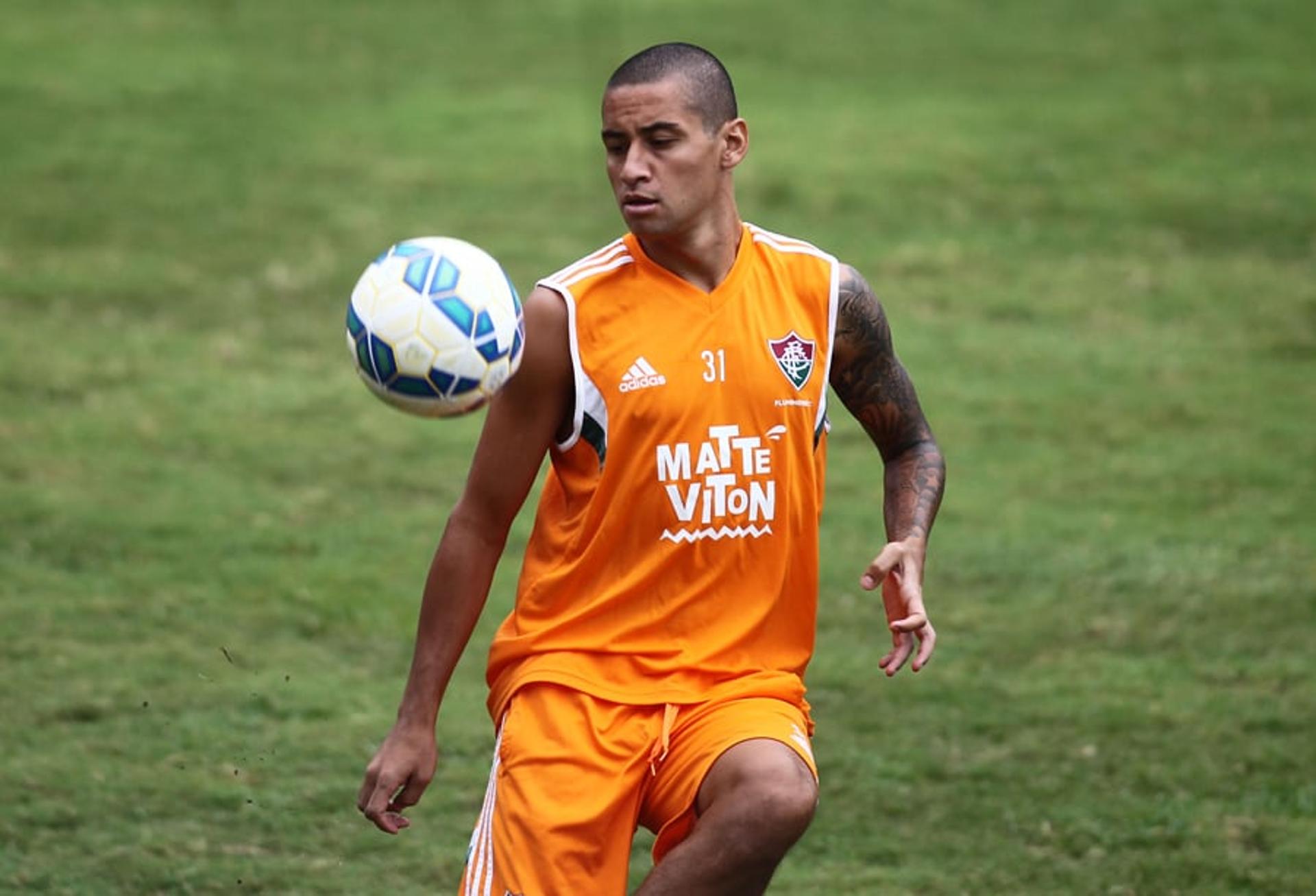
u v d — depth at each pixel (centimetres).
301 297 4388
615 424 1395
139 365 3869
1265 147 5644
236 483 3212
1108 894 1869
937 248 4759
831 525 3045
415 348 1304
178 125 5862
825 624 2633
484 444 1434
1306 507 3133
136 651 2477
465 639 1462
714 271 1423
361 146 5669
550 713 1407
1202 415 3631
